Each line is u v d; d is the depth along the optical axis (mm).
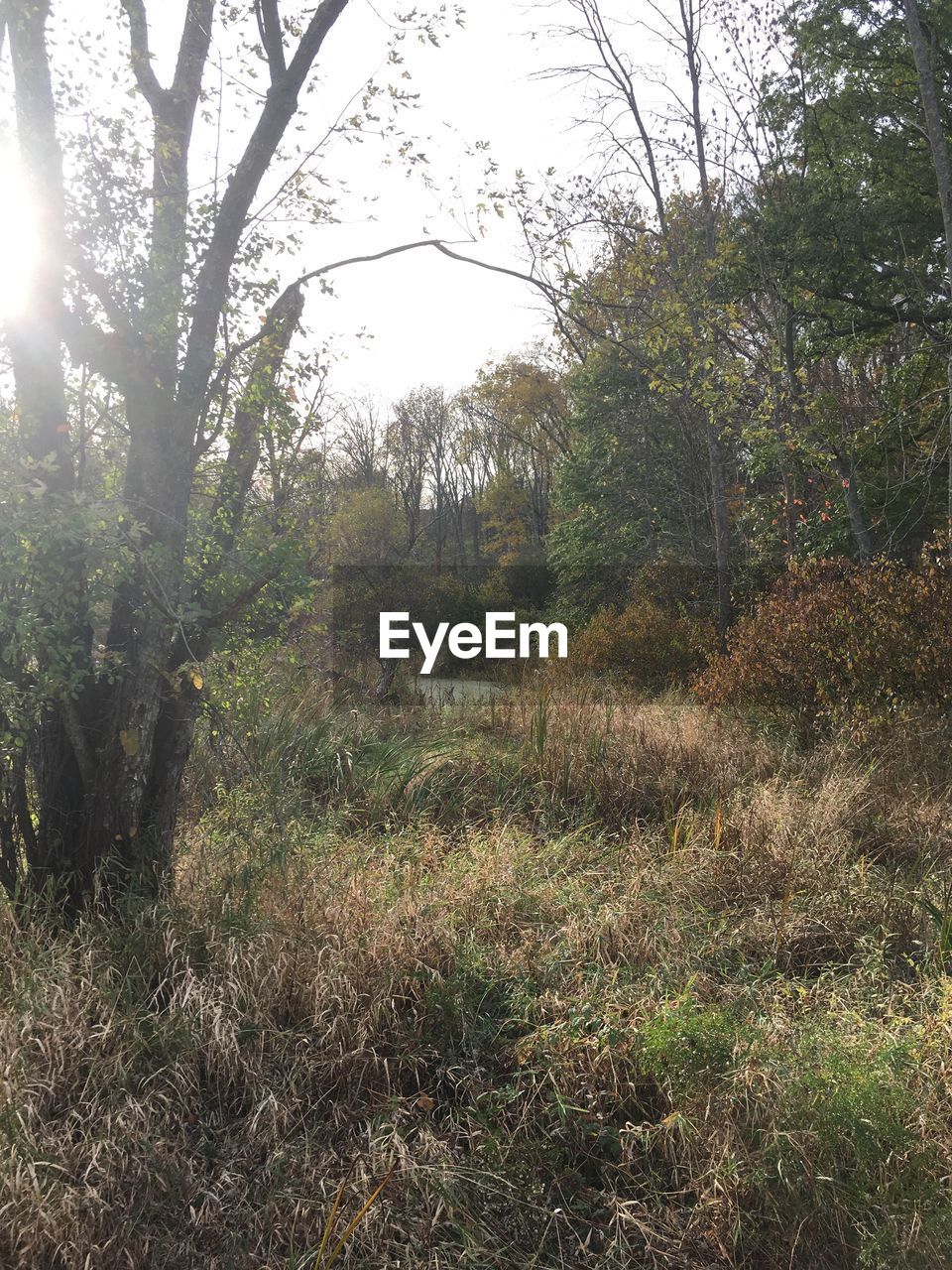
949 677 7320
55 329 3586
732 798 5879
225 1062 3074
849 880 4562
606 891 4387
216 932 3619
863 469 15430
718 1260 2584
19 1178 2473
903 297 15047
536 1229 2674
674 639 13273
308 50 3908
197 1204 2703
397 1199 2695
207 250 3994
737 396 12617
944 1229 2443
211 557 4059
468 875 4496
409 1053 3238
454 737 7668
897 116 15219
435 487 46000
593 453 20938
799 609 8484
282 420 4203
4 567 3264
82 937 3555
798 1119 2746
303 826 5207
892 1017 3258
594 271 9219
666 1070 3008
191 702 3980
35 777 3904
